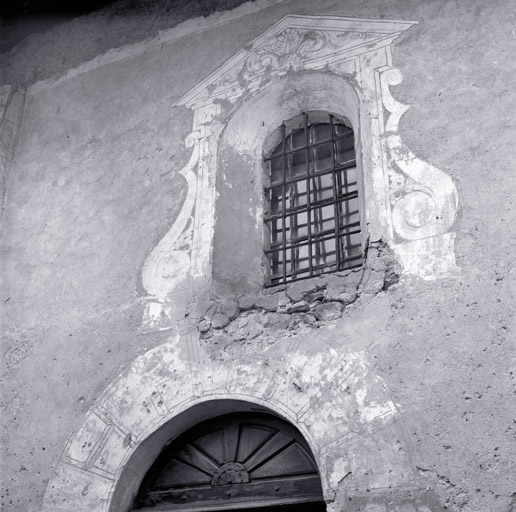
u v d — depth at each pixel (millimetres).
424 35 5828
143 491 5449
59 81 7625
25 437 5703
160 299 5754
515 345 4449
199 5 7180
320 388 4855
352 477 4500
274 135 6469
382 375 4707
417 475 4348
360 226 5609
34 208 6902
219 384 5188
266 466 5246
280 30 6578
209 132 6352
